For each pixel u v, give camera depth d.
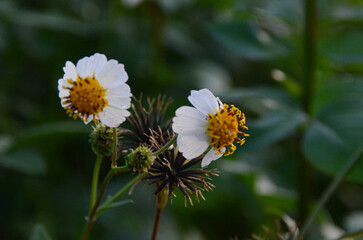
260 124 0.60
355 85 0.62
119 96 0.46
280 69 0.80
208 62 0.85
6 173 0.71
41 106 0.82
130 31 0.84
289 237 0.51
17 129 0.77
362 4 0.76
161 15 0.79
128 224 0.66
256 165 0.77
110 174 0.47
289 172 0.77
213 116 0.46
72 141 0.76
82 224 0.68
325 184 0.81
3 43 0.79
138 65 0.79
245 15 0.74
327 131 0.59
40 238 0.48
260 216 0.68
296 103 0.63
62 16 0.87
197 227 0.71
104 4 0.95
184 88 0.76
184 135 0.46
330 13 0.69
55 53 0.83
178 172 0.46
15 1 0.87
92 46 0.83
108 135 0.47
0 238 0.65
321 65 0.70
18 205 0.68
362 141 0.58
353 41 0.65
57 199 0.70
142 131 0.47
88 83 0.46
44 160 0.68
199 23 0.93
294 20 0.68
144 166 0.46
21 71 0.83
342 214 0.79
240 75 0.90
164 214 0.69
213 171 0.48
